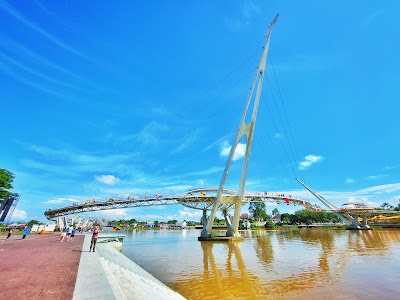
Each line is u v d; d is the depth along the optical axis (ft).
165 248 123.44
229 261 80.48
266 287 48.01
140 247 129.49
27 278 31.17
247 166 154.51
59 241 88.53
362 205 297.53
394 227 289.12
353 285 47.65
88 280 28.73
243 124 144.05
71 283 28.66
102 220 411.13
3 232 147.95
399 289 44.55
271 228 376.27
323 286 47.67
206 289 47.62
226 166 152.66
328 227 347.56
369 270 60.44
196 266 72.64
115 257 63.26
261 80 149.28
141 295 31.78
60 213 247.09
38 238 106.73
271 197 232.73
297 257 84.28
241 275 59.06
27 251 58.80
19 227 170.71
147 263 78.69
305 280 52.54
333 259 77.97
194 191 222.69
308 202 270.05
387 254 84.53
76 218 255.91
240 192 157.79
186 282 53.42
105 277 30.25
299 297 41.65
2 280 30.17
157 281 51.67
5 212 147.43
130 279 39.63
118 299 25.54
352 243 125.39
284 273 59.98
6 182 139.74
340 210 296.71
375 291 43.68
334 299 40.19
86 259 45.47
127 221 630.33
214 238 161.07
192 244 143.64
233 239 159.53
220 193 156.76
